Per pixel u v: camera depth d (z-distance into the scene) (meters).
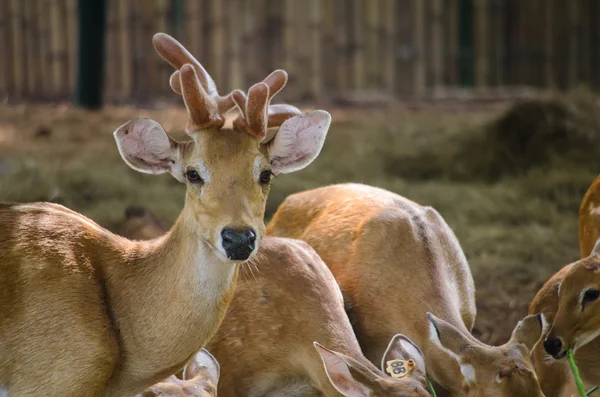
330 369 7.29
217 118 7.37
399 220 9.85
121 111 25.83
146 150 7.51
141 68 29.73
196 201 7.26
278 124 8.17
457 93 32.12
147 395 7.68
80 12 25.41
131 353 7.46
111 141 21.81
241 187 7.20
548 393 9.09
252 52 29.72
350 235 9.98
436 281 9.39
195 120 7.34
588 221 10.59
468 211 16.86
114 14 29.52
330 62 30.81
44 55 29.72
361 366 7.25
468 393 7.35
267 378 8.92
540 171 18.59
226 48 29.31
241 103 7.91
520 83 34.34
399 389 7.12
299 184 17.95
